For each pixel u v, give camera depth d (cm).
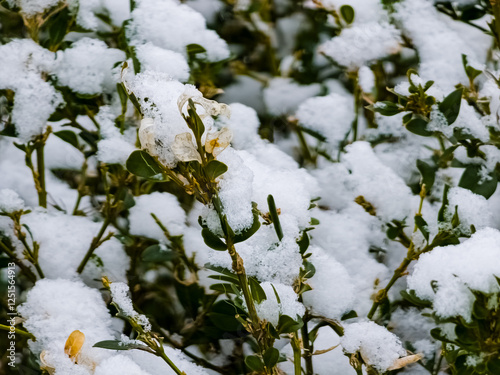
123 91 83
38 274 83
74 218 88
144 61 81
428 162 86
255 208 71
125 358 72
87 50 86
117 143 83
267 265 73
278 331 70
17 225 81
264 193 75
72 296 79
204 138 67
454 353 71
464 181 79
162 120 68
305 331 77
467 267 69
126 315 71
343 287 77
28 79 83
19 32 94
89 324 78
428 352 80
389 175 83
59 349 73
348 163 84
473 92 83
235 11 97
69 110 86
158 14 85
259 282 73
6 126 83
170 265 88
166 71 81
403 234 82
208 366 84
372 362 72
